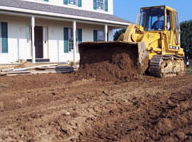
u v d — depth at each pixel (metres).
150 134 4.45
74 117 5.12
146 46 9.48
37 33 15.79
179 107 5.59
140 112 5.61
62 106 5.82
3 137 4.25
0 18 13.77
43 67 11.56
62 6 17.03
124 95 6.89
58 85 8.45
